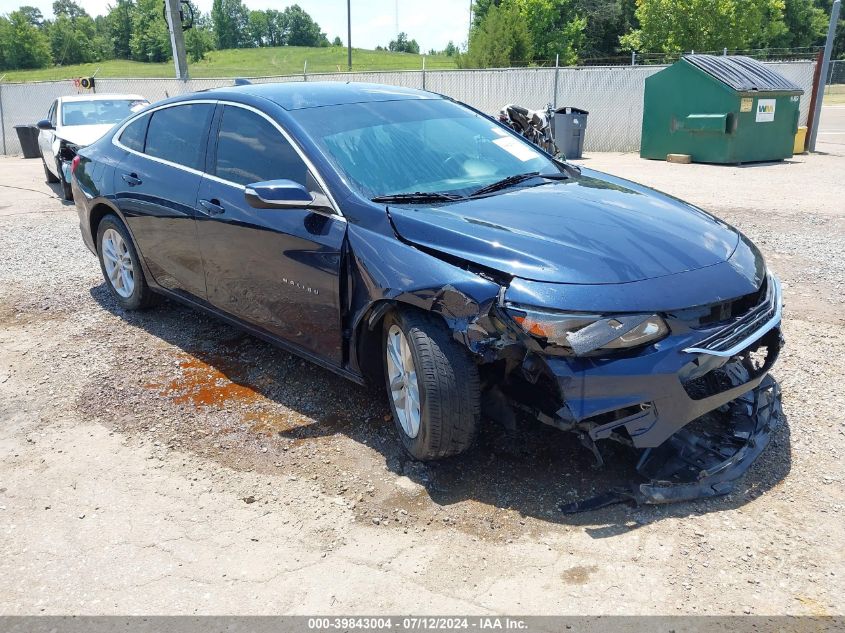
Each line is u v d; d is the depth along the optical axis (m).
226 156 4.28
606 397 2.81
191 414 3.96
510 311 2.85
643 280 2.91
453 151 4.09
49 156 12.30
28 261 7.22
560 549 2.77
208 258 4.37
